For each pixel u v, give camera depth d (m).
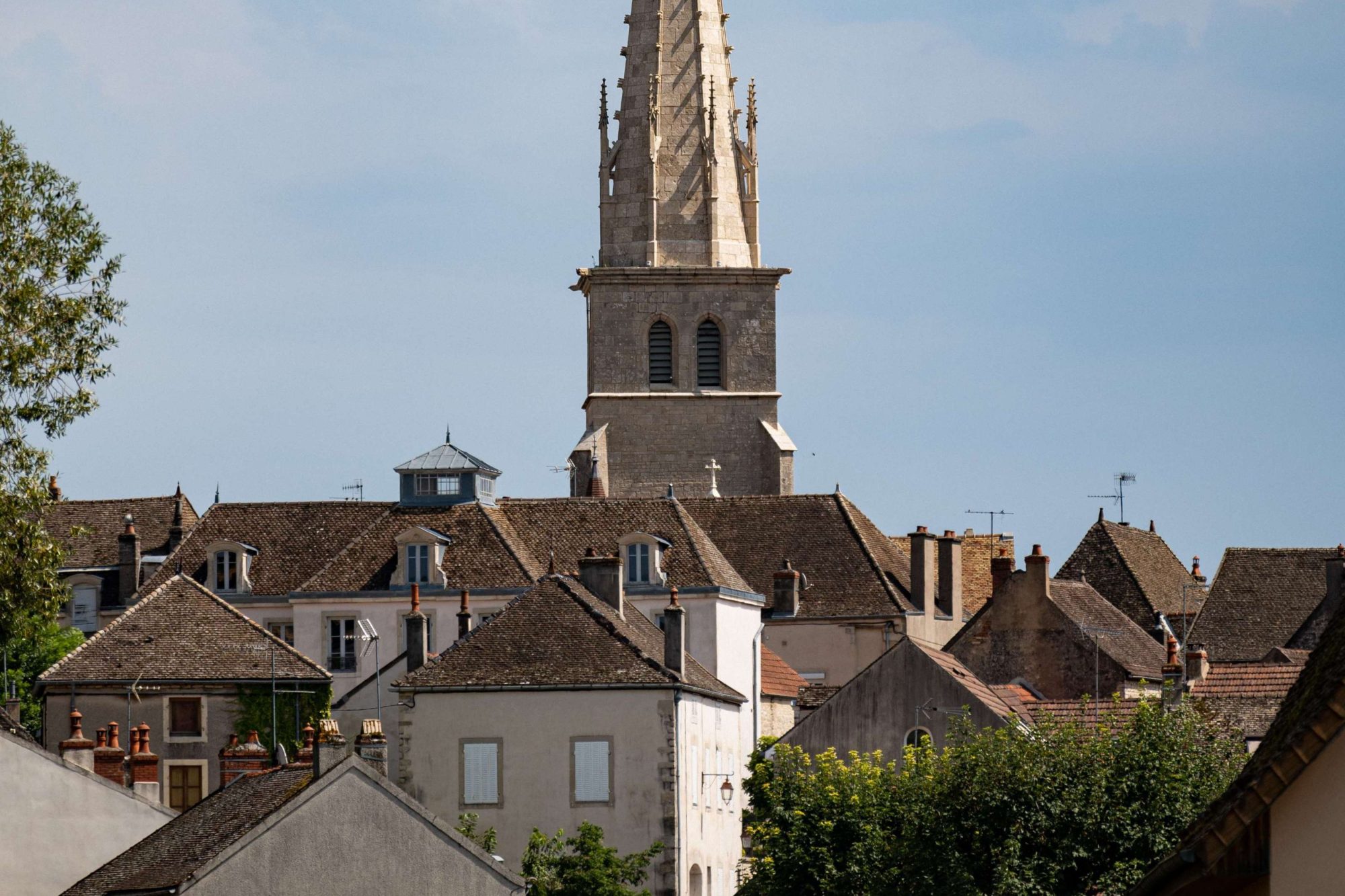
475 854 76.94
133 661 128.50
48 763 88.00
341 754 79.25
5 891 87.00
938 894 89.44
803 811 99.81
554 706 122.31
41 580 105.25
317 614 154.00
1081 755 91.50
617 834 121.50
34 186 108.19
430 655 137.38
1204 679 119.31
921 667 119.50
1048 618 152.88
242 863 74.00
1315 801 45.97
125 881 76.06
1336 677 46.44
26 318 104.94
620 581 133.12
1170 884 48.62
